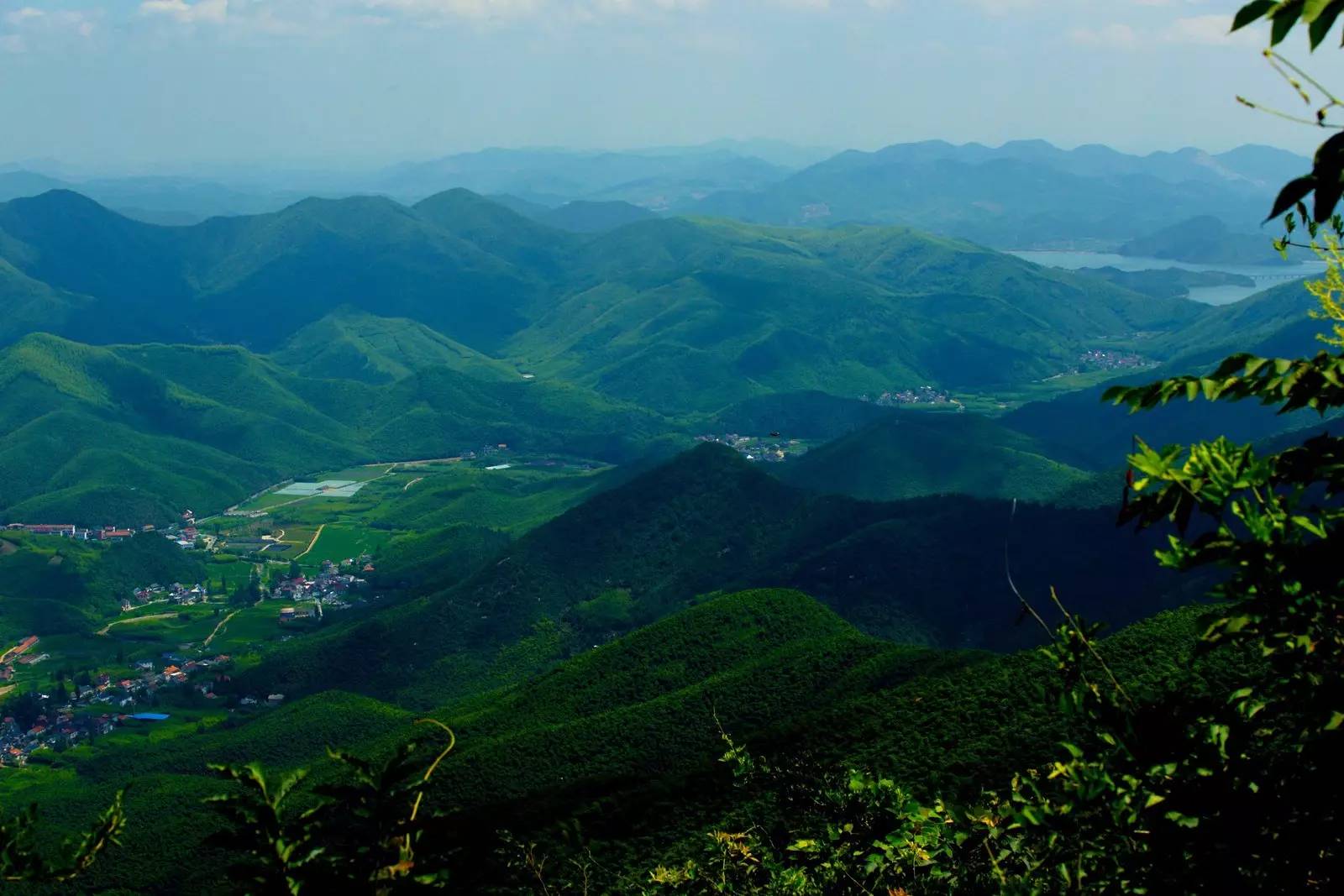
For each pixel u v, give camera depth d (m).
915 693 48.81
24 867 4.98
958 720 43.38
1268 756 4.58
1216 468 4.41
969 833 5.96
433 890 4.70
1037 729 38.28
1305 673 4.39
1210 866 4.43
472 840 4.87
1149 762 4.55
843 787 7.58
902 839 6.34
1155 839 4.59
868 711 49.28
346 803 4.85
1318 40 3.41
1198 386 4.36
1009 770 36.00
